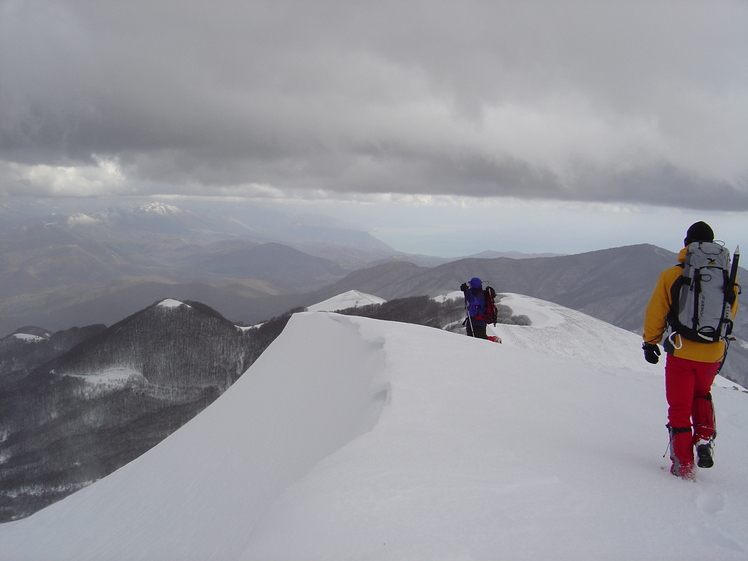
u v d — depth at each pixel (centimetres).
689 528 329
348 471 395
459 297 10462
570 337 4484
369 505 335
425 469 402
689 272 436
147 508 1193
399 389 679
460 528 308
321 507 333
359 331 1416
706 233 447
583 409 654
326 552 283
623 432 577
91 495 1541
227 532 773
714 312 424
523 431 540
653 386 815
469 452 450
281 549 293
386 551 280
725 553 301
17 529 1452
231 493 955
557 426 575
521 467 419
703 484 413
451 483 375
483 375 779
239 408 1530
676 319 441
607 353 4281
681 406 442
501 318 5906
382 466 407
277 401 1334
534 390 724
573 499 360
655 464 466
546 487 378
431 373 771
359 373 1046
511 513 332
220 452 1258
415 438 486
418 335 1129
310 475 401
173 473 1344
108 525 1218
